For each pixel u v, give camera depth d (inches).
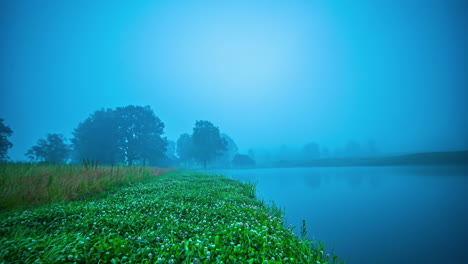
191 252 140.6
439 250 221.5
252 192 517.3
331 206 415.8
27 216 232.5
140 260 140.1
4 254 137.6
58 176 478.0
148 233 185.8
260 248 156.9
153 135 2361.0
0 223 214.7
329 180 900.6
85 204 314.7
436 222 315.9
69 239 162.2
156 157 2343.8
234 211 286.5
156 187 514.6
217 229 200.8
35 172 496.4
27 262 132.2
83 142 2015.3
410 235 266.4
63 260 131.8
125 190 474.3
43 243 156.3
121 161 2073.1
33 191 371.9
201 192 458.9
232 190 516.4
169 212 267.9
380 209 391.2
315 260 157.4
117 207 284.8
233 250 150.4
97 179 522.9
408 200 462.0
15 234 180.9
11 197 335.9
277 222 246.5
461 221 316.2
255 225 222.4
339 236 263.1
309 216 347.9
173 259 136.9
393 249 226.1
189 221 235.5
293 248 169.2
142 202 322.3
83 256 137.2
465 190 561.9
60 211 249.3
